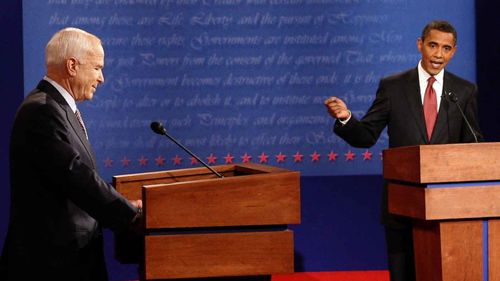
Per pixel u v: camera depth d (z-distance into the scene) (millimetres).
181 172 12914
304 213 21156
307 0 20734
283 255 10547
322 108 20891
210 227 10445
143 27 20391
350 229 21281
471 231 10969
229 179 10398
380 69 20953
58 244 10820
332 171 21062
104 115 20375
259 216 10484
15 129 10938
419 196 10945
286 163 20891
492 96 21078
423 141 14945
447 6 20969
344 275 20906
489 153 10844
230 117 20703
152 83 20469
